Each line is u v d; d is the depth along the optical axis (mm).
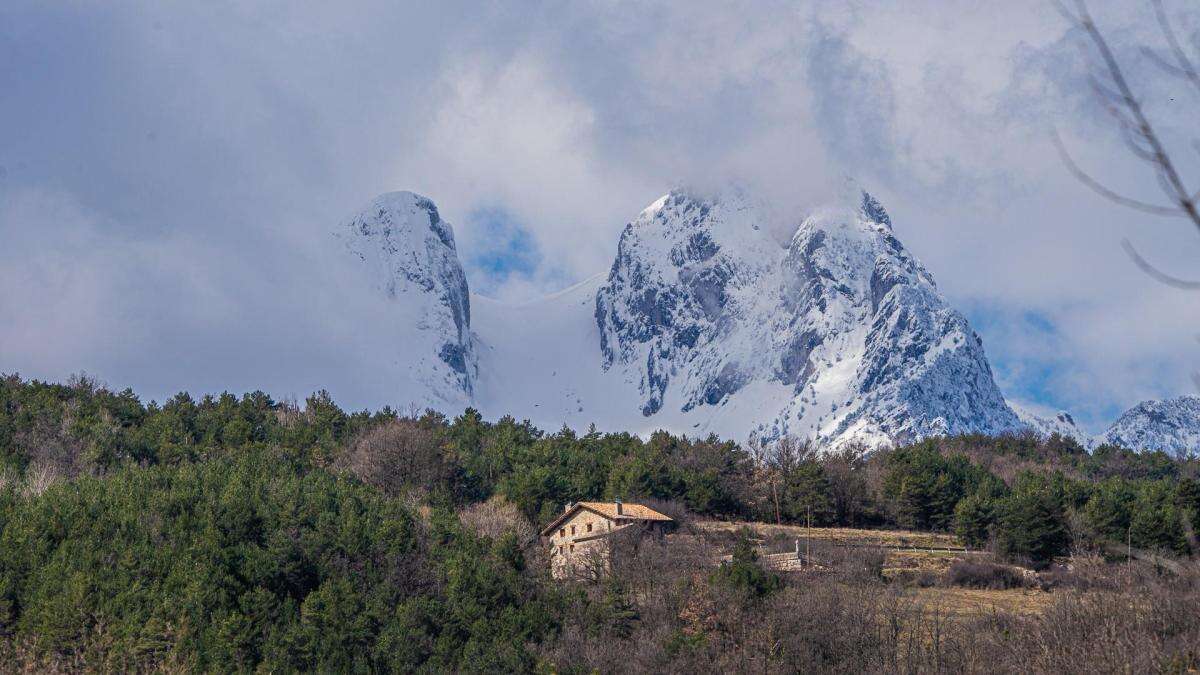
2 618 122625
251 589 135875
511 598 135625
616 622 127625
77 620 119438
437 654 123438
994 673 94312
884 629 122938
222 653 119062
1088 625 87875
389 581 137250
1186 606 79625
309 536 144875
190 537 142250
